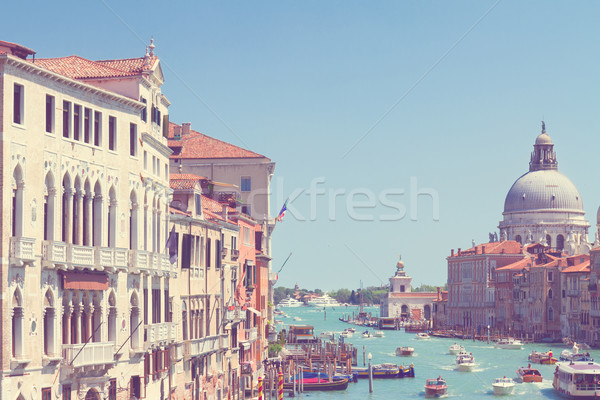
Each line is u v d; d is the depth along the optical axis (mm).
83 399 46625
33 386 42562
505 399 109375
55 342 44344
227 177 99625
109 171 49531
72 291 46188
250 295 87500
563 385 110812
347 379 113750
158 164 57969
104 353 47250
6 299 40688
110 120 50156
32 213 42844
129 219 52156
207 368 68562
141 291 53062
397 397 107812
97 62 56250
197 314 65688
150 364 54969
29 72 42688
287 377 107750
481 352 187000
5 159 40938
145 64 54750
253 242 89188
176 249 58562
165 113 60469
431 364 156250
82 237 47000
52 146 44406
